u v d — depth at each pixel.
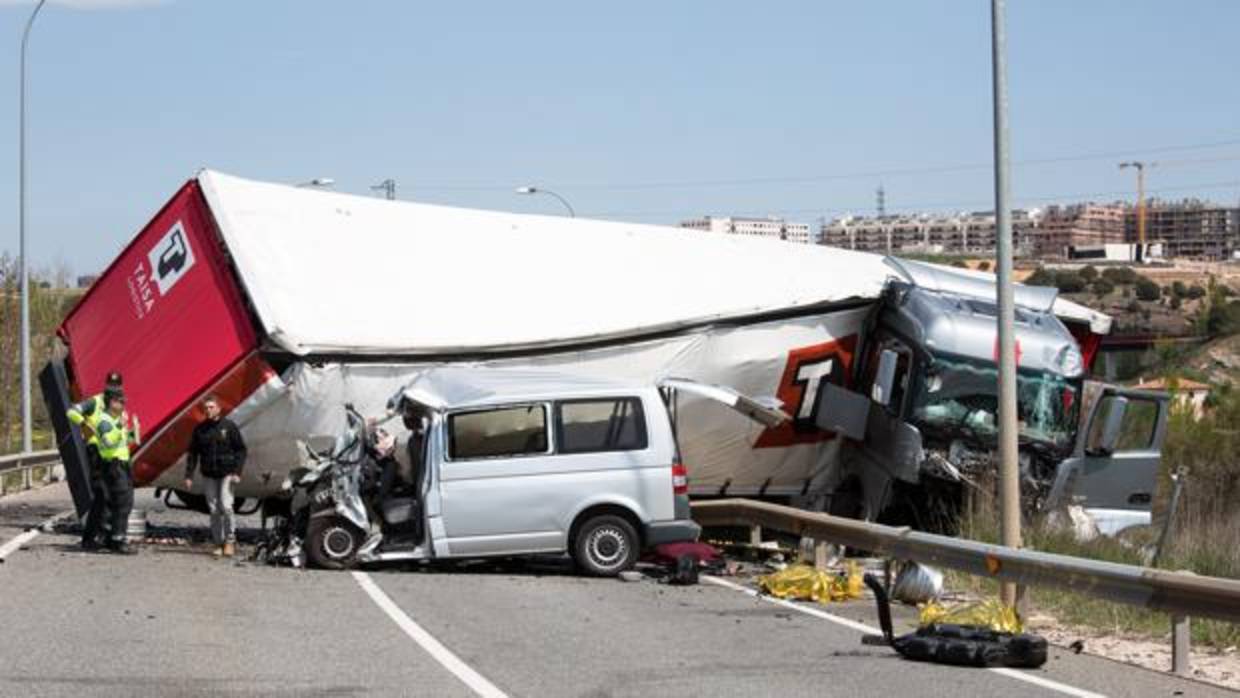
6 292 38.50
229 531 16.44
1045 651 10.06
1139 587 10.19
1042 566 11.23
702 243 20.89
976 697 8.80
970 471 17.47
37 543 17.06
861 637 11.26
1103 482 18.20
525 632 11.06
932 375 17.62
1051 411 17.69
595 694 8.64
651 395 15.30
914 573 13.45
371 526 15.24
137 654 9.58
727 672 9.48
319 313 17.03
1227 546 17.20
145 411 16.92
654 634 11.13
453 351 17.23
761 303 18.39
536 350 17.64
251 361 16.66
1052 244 164.50
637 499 15.02
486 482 14.89
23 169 33.34
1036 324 18.23
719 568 15.90
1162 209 171.38
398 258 18.55
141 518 17.72
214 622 11.12
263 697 8.30
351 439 15.34
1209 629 11.65
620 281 19.02
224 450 16.31
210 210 17.72
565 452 15.03
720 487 19.16
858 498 19.19
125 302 18.00
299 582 13.98
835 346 18.69
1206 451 27.72
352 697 8.38
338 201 19.36
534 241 19.92
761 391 18.52
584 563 14.96
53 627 10.59
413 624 11.32
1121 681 9.55
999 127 12.56
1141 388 19.22
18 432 38.69
